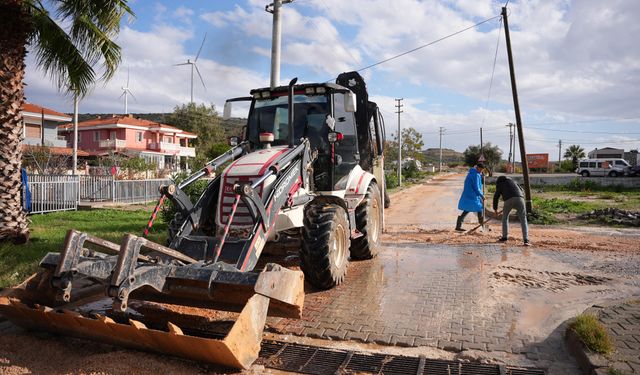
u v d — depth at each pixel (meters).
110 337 4.16
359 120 9.05
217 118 64.19
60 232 10.90
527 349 4.34
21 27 8.72
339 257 6.41
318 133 7.02
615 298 5.89
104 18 8.88
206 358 3.87
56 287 3.93
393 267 7.69
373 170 9.47
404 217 15.27
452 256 8.56
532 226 12.91
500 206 17.52
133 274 3.79
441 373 3.92
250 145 7.26
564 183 39.06
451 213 16.33
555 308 5.52
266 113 7.39
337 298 5.95
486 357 4.17
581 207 17.67
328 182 6.91
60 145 43.09
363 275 7.15
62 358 4.13
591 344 3.98
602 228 12.28
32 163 24.88
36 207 16.69
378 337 4.64
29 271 6.71
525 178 14.73
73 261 3.99
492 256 8.52
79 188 19.34
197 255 5.09
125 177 30.17
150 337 3.86
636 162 57.28
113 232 10.84
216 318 5.08
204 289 4.19
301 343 4.55
